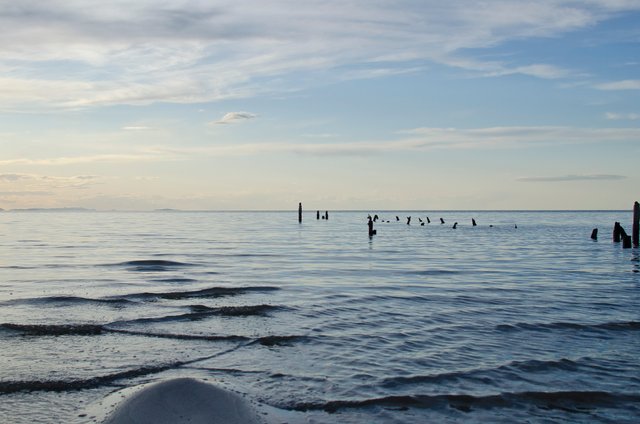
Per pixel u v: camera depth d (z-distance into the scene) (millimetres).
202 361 9164
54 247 37938
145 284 18703
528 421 6934
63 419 6648
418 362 9336
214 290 17188
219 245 41469
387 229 77750
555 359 9547
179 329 11445
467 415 7090
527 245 44562
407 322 12656
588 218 168500
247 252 34562
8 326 11430
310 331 11516
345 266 26312
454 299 16188
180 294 16188
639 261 30156
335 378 8398
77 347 9898
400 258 31422
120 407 6539
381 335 11273
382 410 7195
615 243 45531
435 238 54812
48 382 7949
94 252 33438
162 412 6363
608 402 7574
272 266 25906
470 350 10156
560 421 6941
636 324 12461
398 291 17828
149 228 79812
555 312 14023
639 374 8766
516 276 22578
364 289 18250
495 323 12562
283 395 7605
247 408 6754
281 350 9984
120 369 8609
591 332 11703
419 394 7750
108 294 16125
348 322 12578
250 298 15797
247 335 11023
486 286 19281
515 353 9961
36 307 13758
